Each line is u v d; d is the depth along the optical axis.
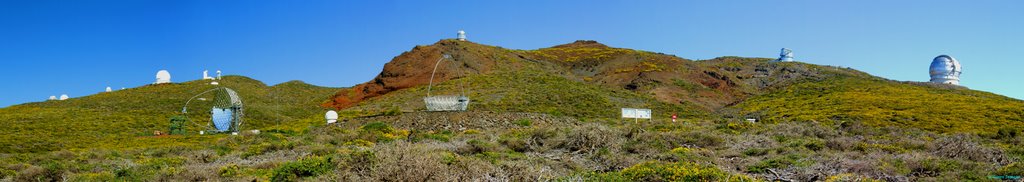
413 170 16.53
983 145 30.97
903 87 84.31
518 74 94.00
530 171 18.97
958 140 30.19
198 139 44.25
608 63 110.94
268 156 31.12
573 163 24.25
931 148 28.58
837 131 42.09
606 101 73.06
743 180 18.36
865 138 35.81
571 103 70.94
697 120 57.50
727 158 26.08
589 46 137.00
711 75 98.31
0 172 25.00
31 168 24.58
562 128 36.62
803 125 45.62
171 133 53.72
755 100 82.25
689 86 89.12
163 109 73.19
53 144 43.12
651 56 112.44
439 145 32.31
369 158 20.08
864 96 72.94
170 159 30.39
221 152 34.34
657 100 77.69
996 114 56.59
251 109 73.00
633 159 24.94
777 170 21.64
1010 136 39.56
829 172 20.56
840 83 88.50
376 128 44.47
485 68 100.50
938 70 98.44
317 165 21.83
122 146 40.34
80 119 60.62
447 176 16.69
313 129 49.78
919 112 58.28
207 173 22.77
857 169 20.86
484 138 37.25
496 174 18.11
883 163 21.94
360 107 77.81
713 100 84.06
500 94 75.94
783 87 93.50
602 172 21.44
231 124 52.50
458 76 93.25
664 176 18.69
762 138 34.59
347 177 18.80
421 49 106.12
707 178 18.53
